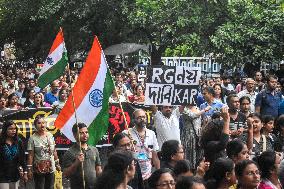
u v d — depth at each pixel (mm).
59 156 13352
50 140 11266
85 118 9305
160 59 30391
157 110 12125
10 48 55312
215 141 8867
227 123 9500
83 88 9305
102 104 9336
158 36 28547
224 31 23438
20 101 18859
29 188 11867
